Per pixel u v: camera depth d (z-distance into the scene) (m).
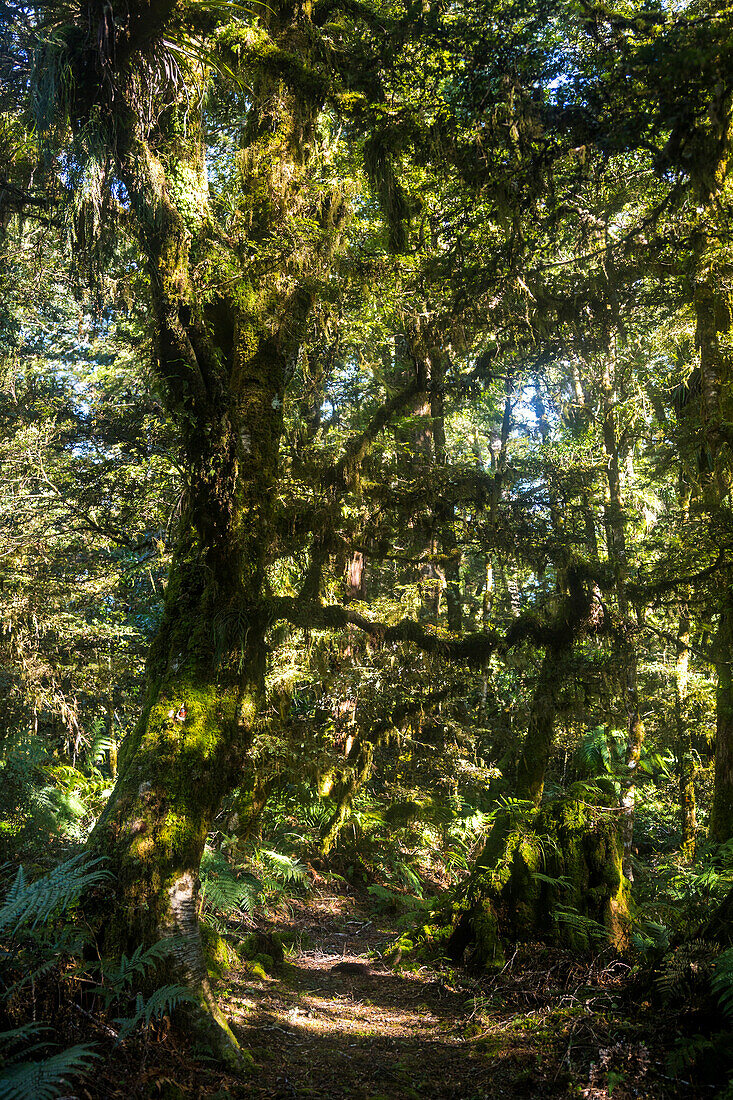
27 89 6.14
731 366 8.07
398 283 8.39
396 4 7.21
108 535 11.22
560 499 10.03
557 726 10.77
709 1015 4.16
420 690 10.85
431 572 15.43
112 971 4.09
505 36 5.83
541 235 7.87
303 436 9.71
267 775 9.55
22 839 7.40
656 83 4.55
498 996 5.71
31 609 10.82
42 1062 3.14
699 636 11.73
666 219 8.21
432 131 6.58
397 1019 5.58
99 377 13.71
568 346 10.17
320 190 6.70
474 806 13.04
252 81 6.33
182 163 5.71
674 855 12.09
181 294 5.27
